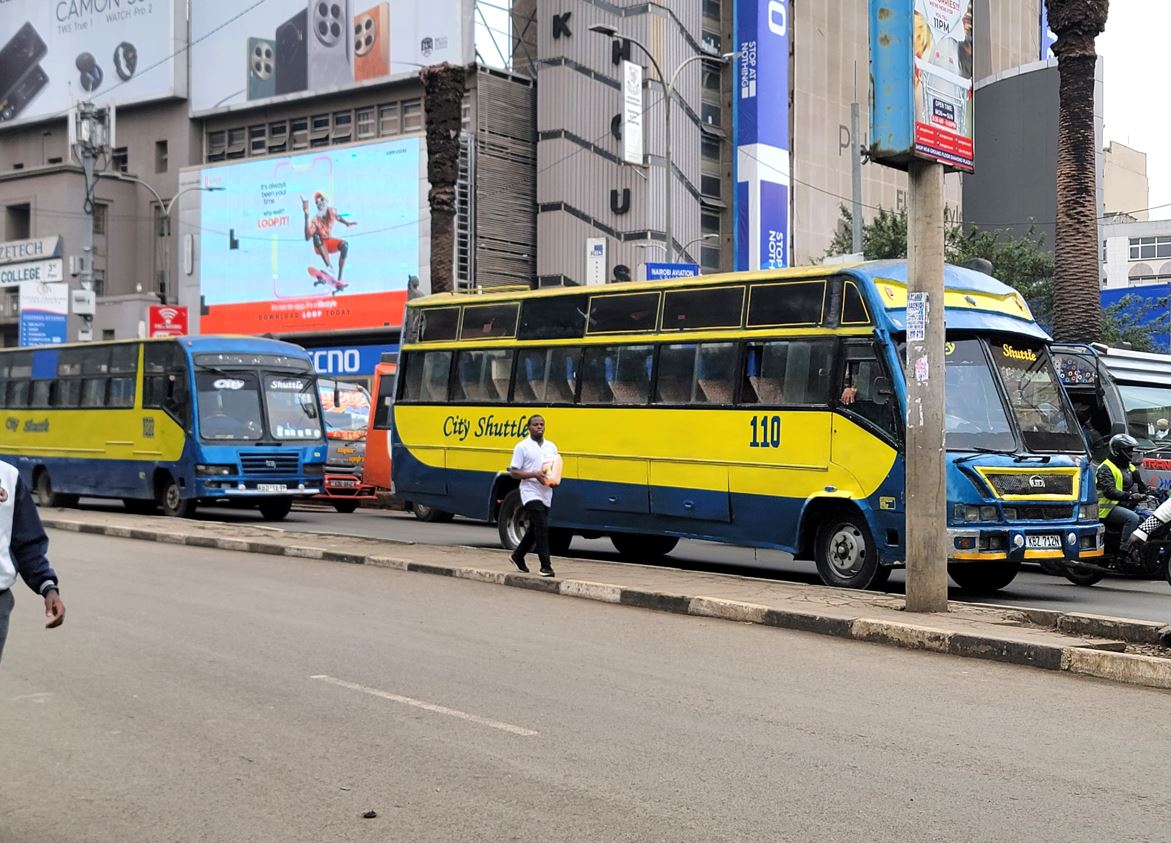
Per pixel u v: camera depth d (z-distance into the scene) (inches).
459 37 2208.4
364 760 281.6
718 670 387.9
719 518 619.8
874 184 2790.4
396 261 2215.8
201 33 2586.1
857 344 567.2
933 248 479.5
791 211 2549.2
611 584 550.0
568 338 703.7
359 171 2262.6
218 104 2554.1
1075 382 720.3
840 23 2716.5
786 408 591.5
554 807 246.5
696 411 631.2
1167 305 2177.7
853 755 286.4
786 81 2330.2
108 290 2608.3
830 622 458.3
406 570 650.2
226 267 2429.9
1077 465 562.3
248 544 756.6
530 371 722.8
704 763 278.7
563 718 321.1
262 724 315.0
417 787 260.5
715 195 2393.0
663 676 377.1
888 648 431.2
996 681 374.6
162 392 1031.0
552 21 2235.5
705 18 2351.1
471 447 750.5
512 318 738.8
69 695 348.2
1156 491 662.5
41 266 2554.1
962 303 571.2
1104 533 619.2
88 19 2716.5
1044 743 298.7
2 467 231.8
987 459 534.9
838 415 569.6
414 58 2269.9
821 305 585.3
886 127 466.9
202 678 370.6
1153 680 367.9
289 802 250.8
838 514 574.6
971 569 611.5
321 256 2308.1
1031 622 450.0
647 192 2127.2
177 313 1862.7
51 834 232.7
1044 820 238.4
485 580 606.5
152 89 2618.1
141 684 362.3
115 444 1076.5
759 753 287.4
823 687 363.3
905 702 343.9
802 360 589.3
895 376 549.3
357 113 2400.3
